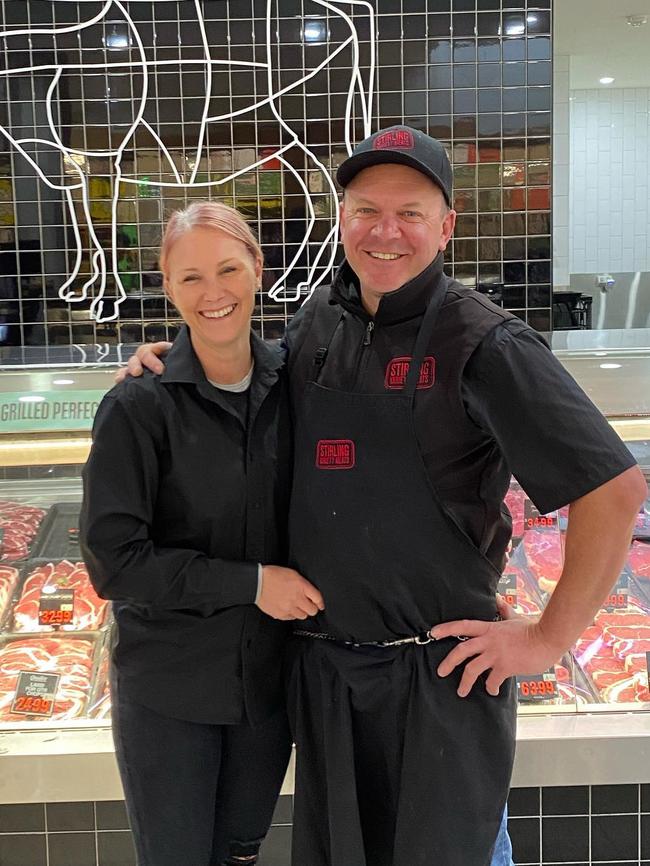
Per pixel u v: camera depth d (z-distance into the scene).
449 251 3.89
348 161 1.20
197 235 1.24
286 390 1.37
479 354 1.18
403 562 1.23
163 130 3.81
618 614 1.95
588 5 4.67
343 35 3.74
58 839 1.73
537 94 3.77
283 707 1.46
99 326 3.94
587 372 1.84
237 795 1.48
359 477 1.24
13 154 3.82
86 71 3.77
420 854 1.26
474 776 1.26
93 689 1.80
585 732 1.64
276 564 1.38
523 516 1.97
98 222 3.87
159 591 1.29
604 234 7.25
